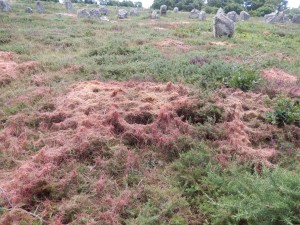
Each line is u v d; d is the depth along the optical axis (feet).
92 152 14.32
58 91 20.83
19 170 12.64
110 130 15.61
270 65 31.60
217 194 11.55
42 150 13.65
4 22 58.39
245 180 11.55
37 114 17.70
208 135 16.15
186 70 24.81
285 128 16.78
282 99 18.03
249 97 19.99
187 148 15.07
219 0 171.83
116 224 10.34
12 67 26.35
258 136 16.20
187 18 104.06
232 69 23.40
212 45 42.88
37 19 66.59
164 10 109.29
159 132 15.72
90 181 12.44
